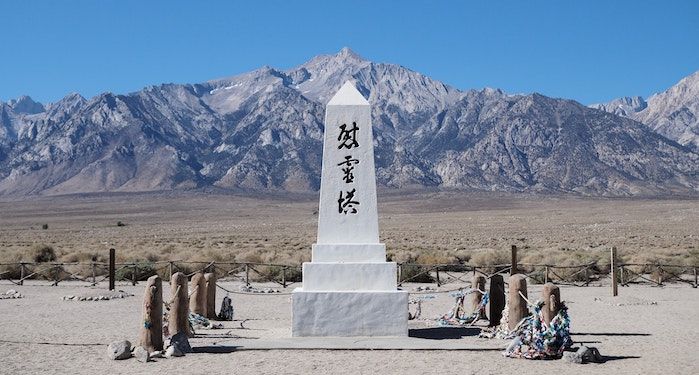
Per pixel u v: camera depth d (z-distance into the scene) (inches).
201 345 703.7
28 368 608.1
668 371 600.4
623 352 684.7
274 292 1282.0
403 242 3243.1
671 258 1883.6
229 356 656.4
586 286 1396.4
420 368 607.2
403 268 1497.3
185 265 1590.8
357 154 772.6
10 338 752.3
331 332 740.7
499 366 617.6
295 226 5595.5
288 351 676.7
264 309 1038.4
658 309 1019.3
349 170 771.4
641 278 1519.4
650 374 589.3
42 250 2017.7
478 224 5457.7
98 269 1651.1
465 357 653.9
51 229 5620.1
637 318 925.2
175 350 657.0
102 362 633.6
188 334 749.3
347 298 742.5
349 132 774.5
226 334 786.2
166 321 767.7
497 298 818.8
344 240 765.3
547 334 655.1
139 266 1536.7
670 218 5689.0
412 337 756.0
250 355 660.7
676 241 3181.6
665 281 1489.9
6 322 873.5
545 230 4537.4
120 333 788.6
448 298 1178.0
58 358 650.2
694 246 2726.4
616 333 799.7
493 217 6540.4
